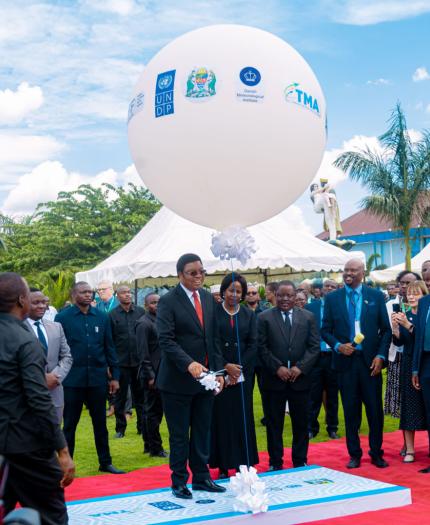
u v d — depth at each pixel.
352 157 21.38
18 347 3.57
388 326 6.53
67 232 31.06
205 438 5.44
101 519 4.70
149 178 5.21
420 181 21.11
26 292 3.76
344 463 6.72
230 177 4.88
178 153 4.84
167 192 5.18
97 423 6.74
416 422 6.62
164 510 4.88
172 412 5.26
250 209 5.12
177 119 4.76
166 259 12.30
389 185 21.27
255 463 6.30
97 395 6.68
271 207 5.22
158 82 4.85
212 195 5.01
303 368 6.29
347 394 6.51
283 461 6.93
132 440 8.51
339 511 4.95
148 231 13.94
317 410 8.29
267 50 4.82
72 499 5.75
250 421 6.29
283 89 4.79
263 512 4.72
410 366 6.69
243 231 5.07
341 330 6.53
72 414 6.59
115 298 12.24
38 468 3.64
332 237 22.36
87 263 29.62
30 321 5.89
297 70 4.93
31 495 3.64
